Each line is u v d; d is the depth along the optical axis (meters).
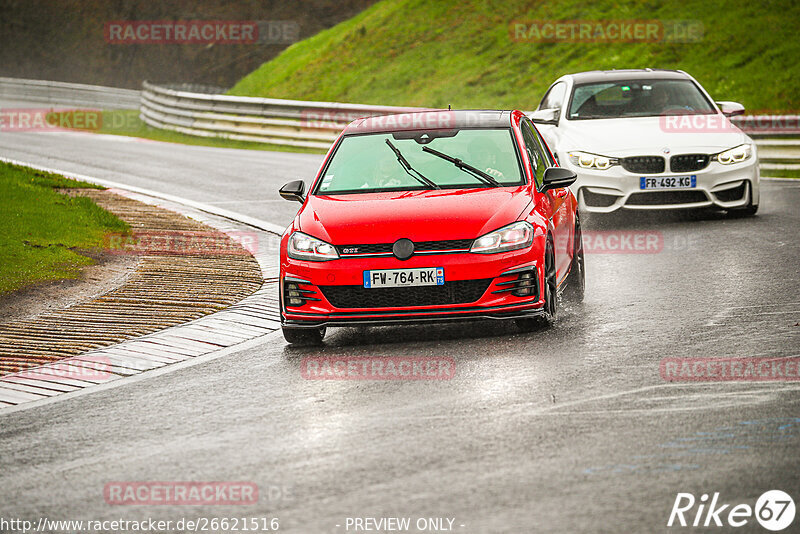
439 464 17.70
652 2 115.19
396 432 19.69
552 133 48.72
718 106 48.94
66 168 73.81
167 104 112.19
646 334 26.84
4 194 50.50
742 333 26.36
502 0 131.25
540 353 25.34
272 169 73.81
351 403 21.95
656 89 49.41
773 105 86.44
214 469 18.23
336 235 27.23
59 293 34.78
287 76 137.50
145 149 89.81
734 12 105.31
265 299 34.03
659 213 49.03
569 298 31.78
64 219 46.78
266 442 19.61
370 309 26.77
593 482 16.47
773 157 66.25
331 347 27.66
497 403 21.27
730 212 47.06
